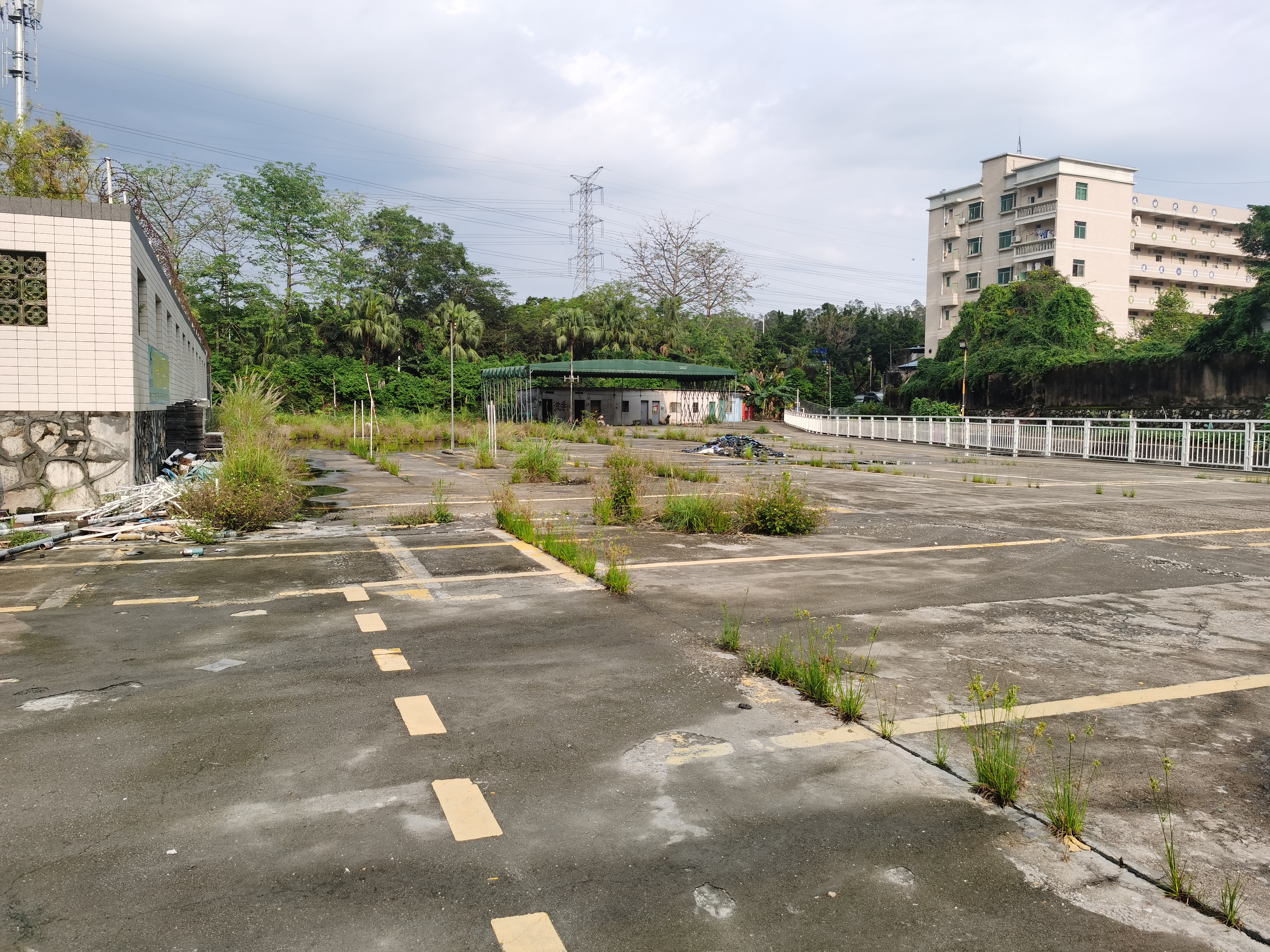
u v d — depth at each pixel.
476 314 70.25
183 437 19.48
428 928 2.68
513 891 2.88
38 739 4.10
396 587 7.54
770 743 4.15
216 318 55.16
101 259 11.34
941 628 6.27
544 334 76.62
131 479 11.62
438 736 4.20
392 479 17.80
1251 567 8.74
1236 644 5.91
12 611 6.62
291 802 3.49
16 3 25.05
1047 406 43.84
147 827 3.28
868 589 7.57
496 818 3.38
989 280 61.81
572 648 5.71
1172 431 24.00
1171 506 13.95
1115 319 58.06
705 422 61.25
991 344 50.94
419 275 71.75
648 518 11.78
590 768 3.85
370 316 61.22
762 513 10.90
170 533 10.17
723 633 6.06
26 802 3.46
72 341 11.27
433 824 3.32
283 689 4.86
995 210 61.34
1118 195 57.47
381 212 71.50
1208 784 3.73
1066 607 6.95
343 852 3.11
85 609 6.70
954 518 12.45
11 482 11.09
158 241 15.53
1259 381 34.25
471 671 5.21
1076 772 3.84
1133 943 2.64
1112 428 26.12
